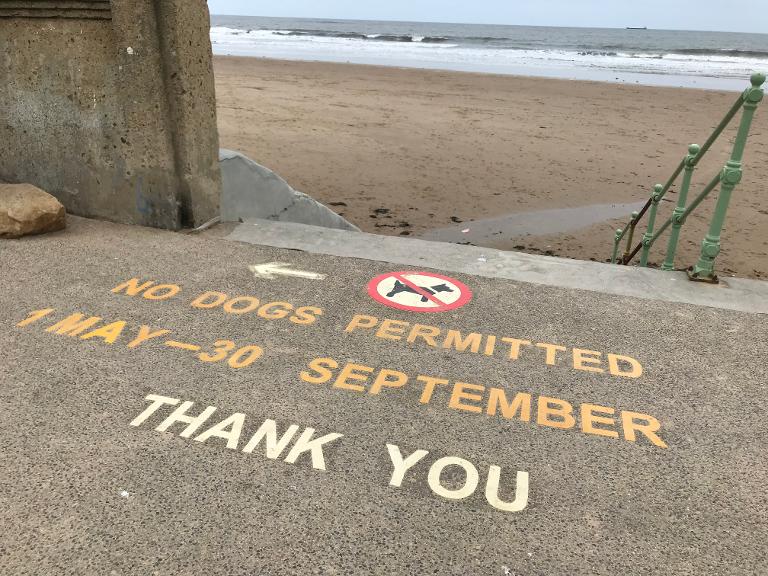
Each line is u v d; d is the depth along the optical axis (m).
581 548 1.86
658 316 3.40
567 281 3.85
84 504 1.96
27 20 4.33
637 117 17.78
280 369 2.77
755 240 8.23
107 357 2.82
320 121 15.18
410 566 1.78
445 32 93.62
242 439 2.29
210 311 3.31
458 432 2.37
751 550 1.87
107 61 4.16
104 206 4.67
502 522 1.94
